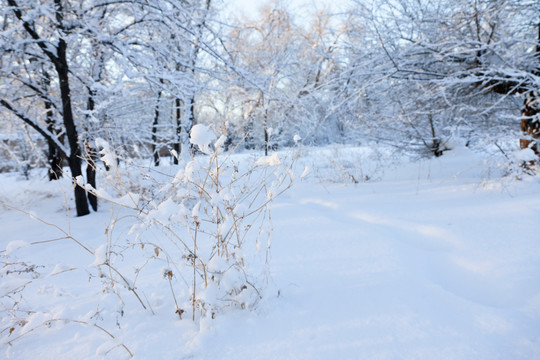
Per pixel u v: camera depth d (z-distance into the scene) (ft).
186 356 4.68
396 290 6.41
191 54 31.32
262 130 45.83
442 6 20.93
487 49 18.84
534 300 5.81
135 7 21.52
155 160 29.45
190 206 12.49
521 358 4.34
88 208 20.51
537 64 19.16
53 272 5.30
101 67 25.49
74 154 20.30
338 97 24.89
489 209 11.91
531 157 12.89
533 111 19.21
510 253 7.82
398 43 21.95
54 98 23.86
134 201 5.64
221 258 5.66
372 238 9.72
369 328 5.18
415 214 12.26
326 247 9.16
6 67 20.63
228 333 5.18
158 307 6.23
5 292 5.56
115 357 4.70
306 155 31.12
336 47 24.53
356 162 28.17
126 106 28.30
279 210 14.76
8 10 18.12
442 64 21.56
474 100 23.48
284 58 41.88
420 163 27.04
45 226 17.29
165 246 10.45
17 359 4.79
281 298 6.30
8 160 41.83
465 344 4.68
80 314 5.96
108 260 5.73
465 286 6.81
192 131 5.25
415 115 25.48
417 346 4.69
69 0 20.71
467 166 23.61
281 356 4.61
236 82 25.03
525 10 18.78
